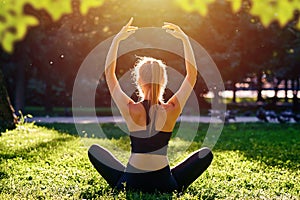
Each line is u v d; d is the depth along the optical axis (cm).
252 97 5269
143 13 2806
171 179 775
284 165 1197
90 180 926
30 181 915
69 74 3206
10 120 1839
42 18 2591
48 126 2320
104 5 2816
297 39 3275
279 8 673
